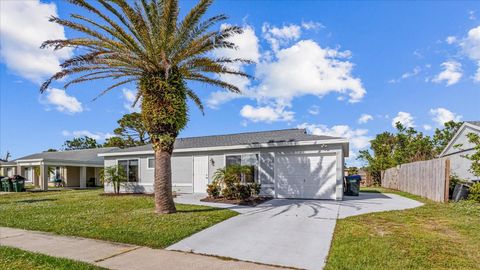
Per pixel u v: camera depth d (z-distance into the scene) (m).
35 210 11.48
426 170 14.46
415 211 10.09
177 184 17.77
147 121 10.43
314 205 11.77
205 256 5.84
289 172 14.72
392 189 21.80
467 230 7.36
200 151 17.17
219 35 10.19
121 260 5.59
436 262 5.21
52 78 10.30
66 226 8.38
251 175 15.51
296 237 7.02
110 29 9.86
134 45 9.64
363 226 7.78
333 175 13.88
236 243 6.67
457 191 12.51
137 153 19.28
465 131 17.67
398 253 5.63
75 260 5.54
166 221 8.65
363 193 17.95
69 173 31.00
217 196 14.01
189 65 10.95
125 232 7.52
